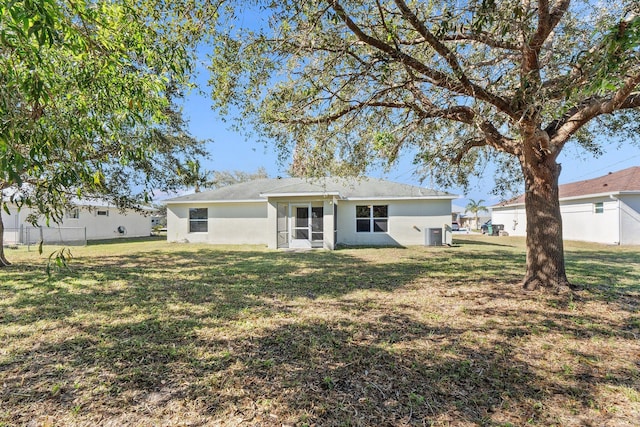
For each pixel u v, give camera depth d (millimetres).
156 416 2463
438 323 4441
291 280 7406
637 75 3162
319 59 5219
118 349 3592
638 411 2520
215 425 2373
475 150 8141
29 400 2633
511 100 4453
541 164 5941
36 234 18234
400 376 3043
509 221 26094
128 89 2887
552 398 2691
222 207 17391
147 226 26156
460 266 9242
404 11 3768
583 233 17984
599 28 3012
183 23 4148
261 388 2840
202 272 8445
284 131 6371
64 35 2428
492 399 2680
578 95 3486
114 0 3109
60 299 5637
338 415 2482
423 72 4496
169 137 8398
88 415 2459
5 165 1559
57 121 2035
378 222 15969
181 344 3744
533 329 4180
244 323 4449
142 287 6641
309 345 3729
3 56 1851
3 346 3654
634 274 7746
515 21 3508
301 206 14945
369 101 5473
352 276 7863
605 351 3561
